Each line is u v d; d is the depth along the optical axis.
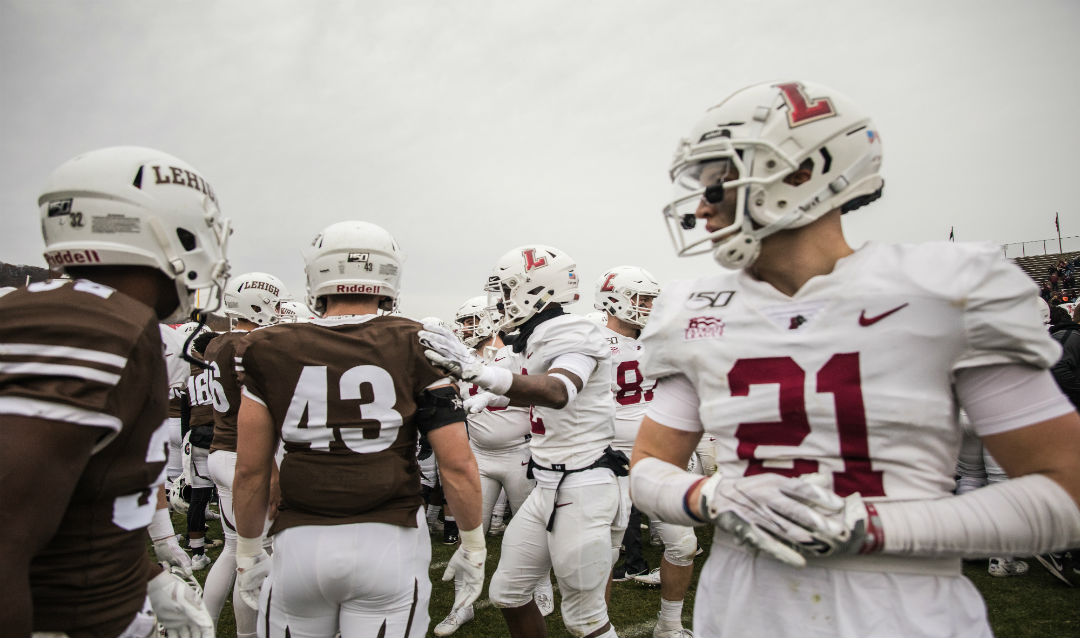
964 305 1.13
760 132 1.31
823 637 1.21
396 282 2.37
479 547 2.23
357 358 2.06
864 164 1.33
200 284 1.54
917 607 1.16
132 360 1.25
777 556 1.16
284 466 2.05
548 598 4.07
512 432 4.36
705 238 1.46
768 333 1.30
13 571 1.02
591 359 2.73
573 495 2.73
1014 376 1.13
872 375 1.19
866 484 1.19
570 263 3.13
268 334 2.11
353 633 1.99
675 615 3.32
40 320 1.15
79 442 1.14
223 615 4.05
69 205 1.38
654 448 1.55
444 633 3.74
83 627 1.30
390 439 2.06
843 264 1.28
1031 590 4.14
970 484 4.60
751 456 1.31
